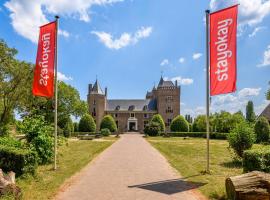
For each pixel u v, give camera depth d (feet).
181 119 232.53
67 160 53.52
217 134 164.86
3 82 106.83
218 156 63.52
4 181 25.62
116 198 27.22
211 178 36.86
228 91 37.32
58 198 27.12
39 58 43.65
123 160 55.47
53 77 42.86
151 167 46.62
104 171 42.39
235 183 24.50
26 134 47.62
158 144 104.06
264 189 23.62
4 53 102.68
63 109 192.75
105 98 336.29
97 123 322.34
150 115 330.95
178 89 318.45
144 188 31.37
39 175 37.47
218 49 38.37
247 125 54.60
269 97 114.01
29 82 111.24
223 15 38.11
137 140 138.51
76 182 34.32
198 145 99.19
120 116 332.60
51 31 43.24
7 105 113.50
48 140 48.06
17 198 25.50
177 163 50.85
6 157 34.88
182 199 26.96
